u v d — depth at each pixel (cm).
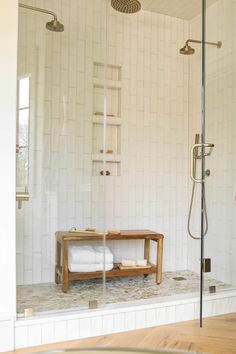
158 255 312
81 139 316
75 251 282
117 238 305
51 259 277
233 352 199
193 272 354
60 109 307
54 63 302
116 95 343
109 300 250
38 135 287
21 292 254
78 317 218
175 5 336
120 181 341
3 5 202
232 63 300
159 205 357
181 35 363
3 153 202
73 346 206
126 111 344
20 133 267
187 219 365
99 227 312
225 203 296
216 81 312
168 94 360
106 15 324
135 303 243
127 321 231
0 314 200
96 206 315
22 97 272
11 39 204
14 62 205
